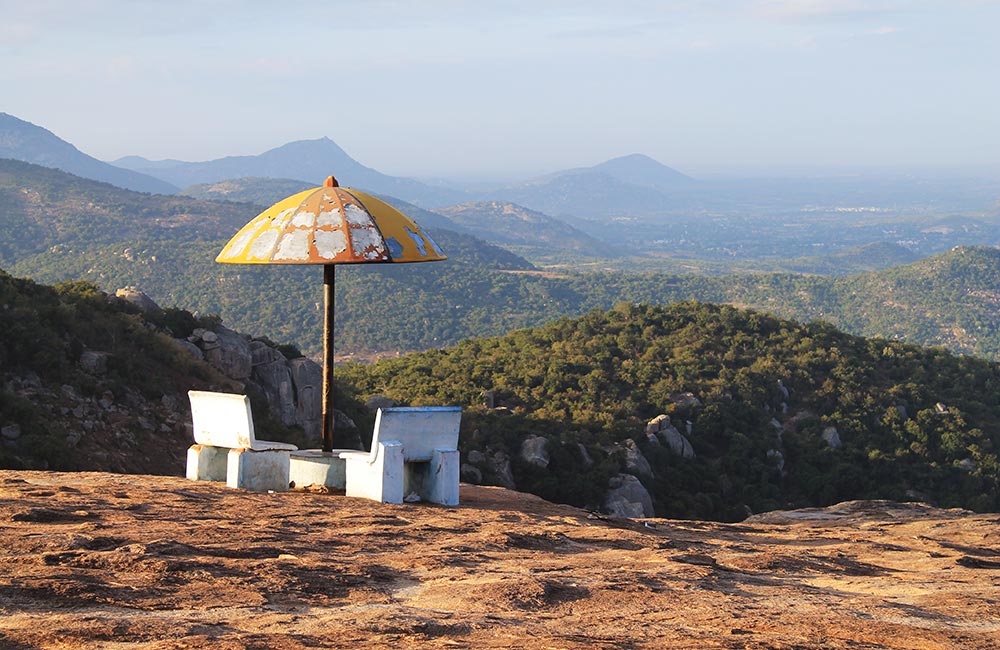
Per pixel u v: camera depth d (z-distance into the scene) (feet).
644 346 302.86
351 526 37.04
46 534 30.17
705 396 259.80
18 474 46.91
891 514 58.39
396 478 45.52
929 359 311.68
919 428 260.62
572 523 43.32
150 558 26.96
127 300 122.72
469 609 24.89
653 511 194.70
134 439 94.12
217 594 24.47
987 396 295.07
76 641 19.62
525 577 28.81
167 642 19.71
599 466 195.72
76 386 97.09
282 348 137.08
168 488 43.75
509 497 52.54
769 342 313.12
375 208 47.39
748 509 212.43
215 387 113.80
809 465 240.73
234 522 35.83
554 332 315.78
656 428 229.45
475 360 282.56
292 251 45.44
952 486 247.50
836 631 24.80
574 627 23.52
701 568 32.58
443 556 31.58
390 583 27.61
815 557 38.96
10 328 96.58
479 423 203.92
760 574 34.19
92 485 43.52
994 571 37.58
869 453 247.09
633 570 31.37
